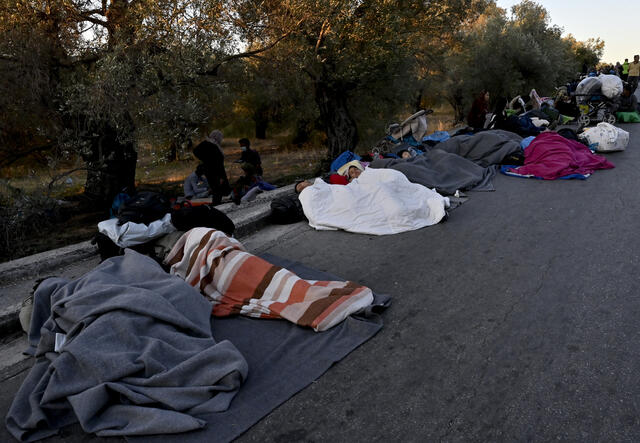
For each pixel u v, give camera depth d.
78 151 7.38
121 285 3.33
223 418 2.53
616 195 6.35
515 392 2.58
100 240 4.74
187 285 3.56
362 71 11.93
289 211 6.41
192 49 7.38
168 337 3.00
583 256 4.37
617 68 24.00
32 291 3.80
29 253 6.25
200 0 7.45
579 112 14.83
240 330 3.49
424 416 2.47
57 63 7.31
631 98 14.76
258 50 9.22
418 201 6.09
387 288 4.11
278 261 4.95
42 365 2.90
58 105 7.35
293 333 3.38
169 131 7.86
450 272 4.31
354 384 2.78
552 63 23.36
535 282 3.93
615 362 2.76
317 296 3.62
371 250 5.11
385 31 11.01
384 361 2.98
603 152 9.72
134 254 3.99
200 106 8.76
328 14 9.26
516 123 11.45
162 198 5.13
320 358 3.05
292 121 19.25
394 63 12.87
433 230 5.59
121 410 2.54
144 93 7.33
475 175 7.81
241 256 4.02
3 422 2.66
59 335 3.09
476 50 21.03
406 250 5.01
